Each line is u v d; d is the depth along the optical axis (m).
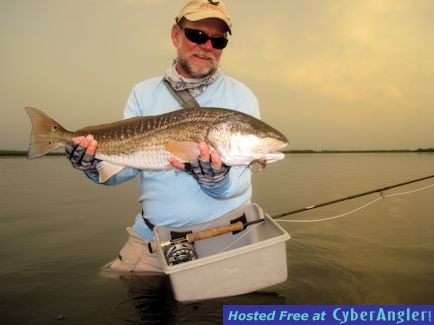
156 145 0.96
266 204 2.31
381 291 1.02
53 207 2.33
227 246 1.08
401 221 1.81
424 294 1.00
